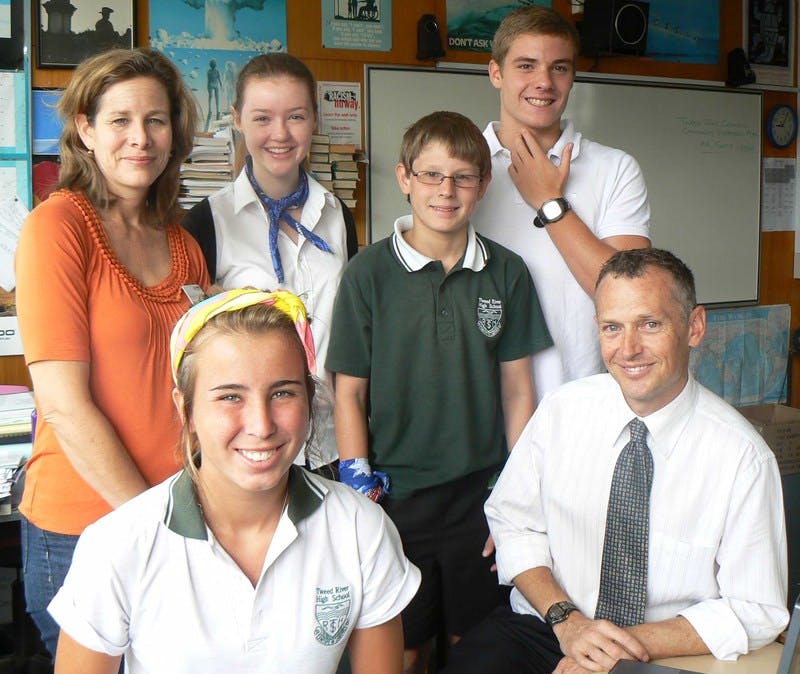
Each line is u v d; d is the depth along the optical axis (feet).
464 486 7.08
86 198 5.57
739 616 5.37
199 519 4.04
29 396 10.11
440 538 7.06
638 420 5.74
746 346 17.04
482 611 7.32
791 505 12.09
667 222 16.10
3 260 11.62
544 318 7.38
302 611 4.19
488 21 14.23
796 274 17.43
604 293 5.57
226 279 7.38
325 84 13.32
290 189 7.70
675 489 5.64
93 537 4.05
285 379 3.97
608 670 5.24
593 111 15.11
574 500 5.98
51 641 5.75
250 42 12.73
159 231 6.07
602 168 7.64
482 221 7.53
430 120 6.77
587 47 14.57
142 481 5.38
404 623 7.01
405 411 6.91
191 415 4.09
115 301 5.46
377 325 6.84
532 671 5.92
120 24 11.86
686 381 5.68
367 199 13.75
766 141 16.93
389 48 13.67
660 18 15.55
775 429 13.37
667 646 5.29
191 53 12.40
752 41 16.42
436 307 6.82
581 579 5.96
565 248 7.16
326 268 7.72
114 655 4.09
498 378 7.35
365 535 4.40
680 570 5.64
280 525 4.16
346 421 6.94
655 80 15.53
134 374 5.50
